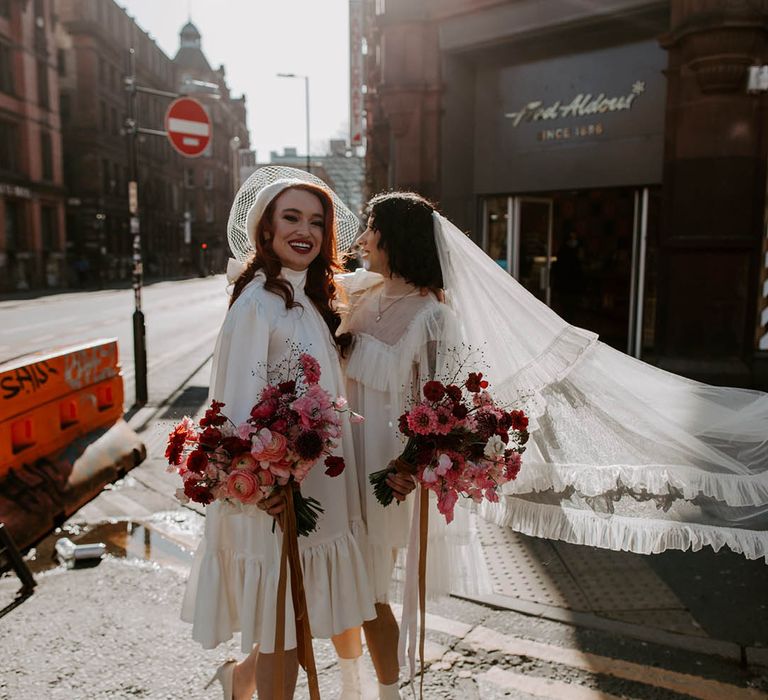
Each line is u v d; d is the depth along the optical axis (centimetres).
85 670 280
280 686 197
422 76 1047
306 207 218
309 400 187
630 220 1055
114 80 4716
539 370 238
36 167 3497
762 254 808
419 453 202
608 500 239
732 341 814
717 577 356
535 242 1093
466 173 1075
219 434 190
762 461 236
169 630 311
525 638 301
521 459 226
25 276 3397
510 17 953
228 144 8275
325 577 209
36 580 360
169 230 6234
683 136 811
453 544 238
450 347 220
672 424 240
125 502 478
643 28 882
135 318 764
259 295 208
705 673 274
